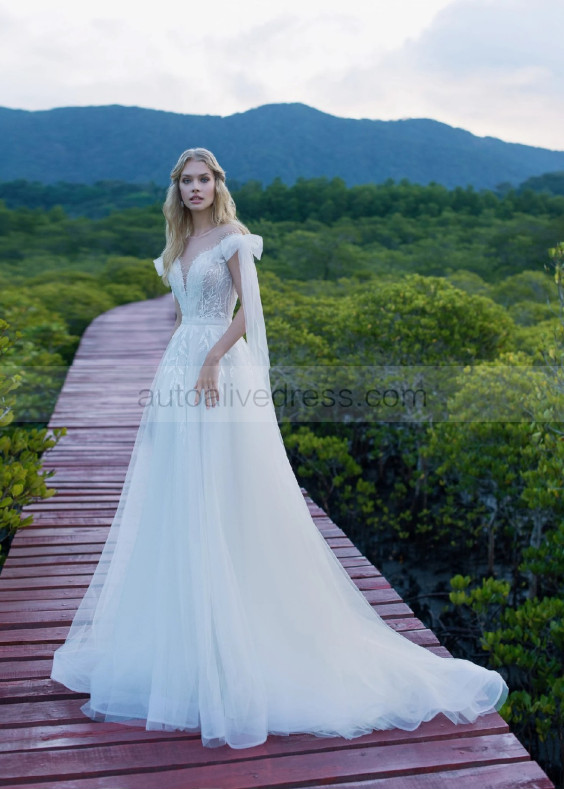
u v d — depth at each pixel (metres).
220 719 1.96
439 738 2.05
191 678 2.04
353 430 8.34
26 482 3.60
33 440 4.16
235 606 2.06
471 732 2.08
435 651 2.58
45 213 31.66
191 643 2.04
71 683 2.26
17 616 2.81
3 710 2.16
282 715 2.05
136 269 21.16
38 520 4.01
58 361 10.19
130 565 2.18
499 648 3.96
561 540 4.52
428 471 7.03
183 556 2.06
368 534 6.93
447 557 6.48
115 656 2.15
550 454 5.14
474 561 6.38
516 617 4.12
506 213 28.69
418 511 7.09
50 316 12.58
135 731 2.05
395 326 7.80
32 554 3.50
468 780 1.89
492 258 21.09
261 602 2.14
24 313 11.27
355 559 3.52
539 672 3.98
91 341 11.08
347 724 2.05
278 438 2.26
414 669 2.24
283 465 2.26
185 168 2.19
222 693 2.02
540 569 4.58
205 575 2.05
